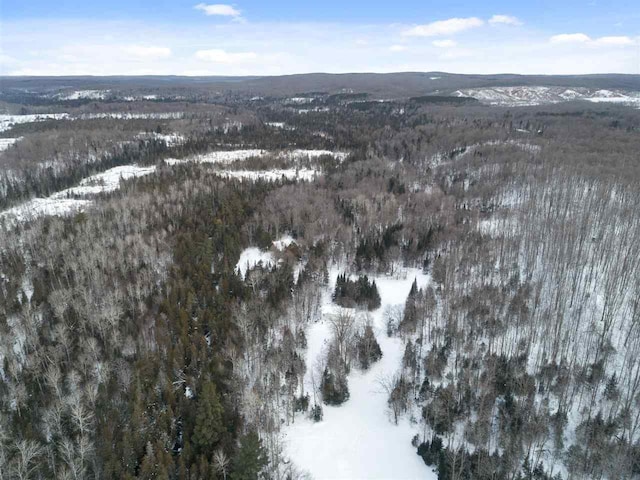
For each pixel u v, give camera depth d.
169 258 109.44
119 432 60.03
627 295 89.75
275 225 130.00
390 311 97.00
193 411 62.16
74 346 75.81
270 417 66.81
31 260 104.38
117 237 113.19
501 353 75.19
